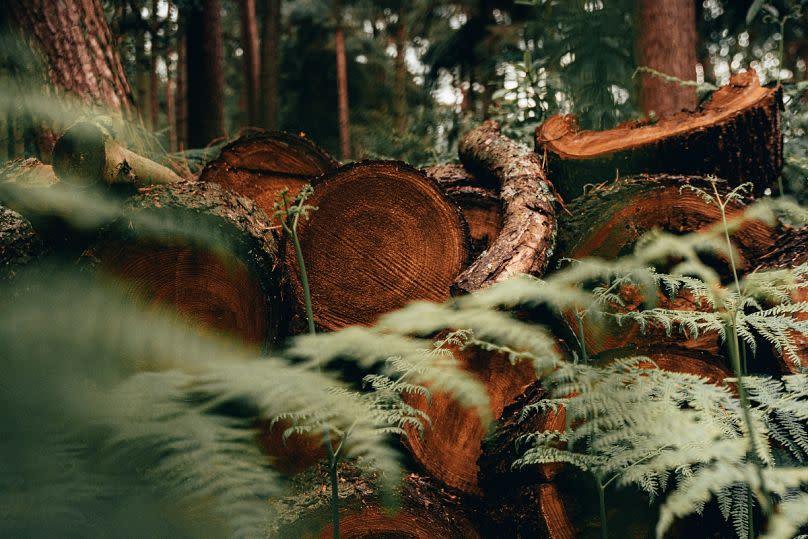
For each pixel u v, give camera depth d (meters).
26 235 1.85
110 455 1.20
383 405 1.40
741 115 2.54
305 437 1.99
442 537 1.88
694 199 2.36
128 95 3.40
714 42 7.05
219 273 1.98
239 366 1.15
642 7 4.75
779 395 1.45
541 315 2.01
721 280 2.31
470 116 5.22
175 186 1.99
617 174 2.65
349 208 2.47
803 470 1.25
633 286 2.19
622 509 1.88
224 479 1.15
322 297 2.44
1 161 2.62
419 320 1.32
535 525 1.86
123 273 1.89
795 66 7.77
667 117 2.69
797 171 3.32
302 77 13.84
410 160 5.05
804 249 2.17
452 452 2.01
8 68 3.00
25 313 1.14
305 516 1.80
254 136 2.79
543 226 2.29
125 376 1.61
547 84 4.42
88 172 2.01
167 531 1.32
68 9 3.17
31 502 0.97
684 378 1.42
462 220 2.50
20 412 0.99
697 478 1.29
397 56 10.32
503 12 8.61
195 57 6.66
